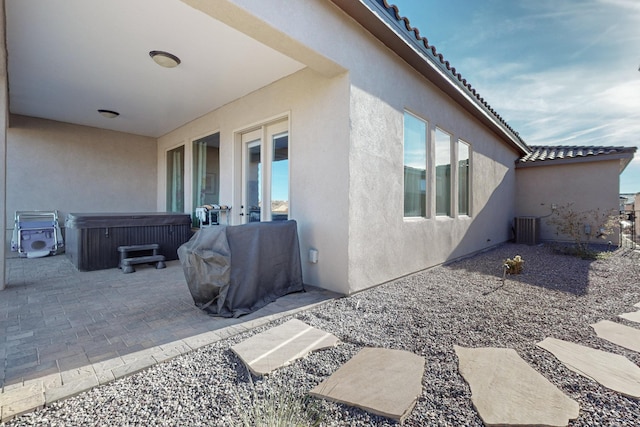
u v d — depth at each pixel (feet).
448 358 6.81
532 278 14.58
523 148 31.73
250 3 8.13
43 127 21.21
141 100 17.29
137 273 15.10
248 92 15.96
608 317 9.37
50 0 9.05
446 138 19.19
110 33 10.81
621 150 26.18
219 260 9.34
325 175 12.23
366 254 12.37
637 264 18.19
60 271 15.46
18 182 20.43
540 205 30.81
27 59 12.60
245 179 17.20
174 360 6.71
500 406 5.14
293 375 6.14
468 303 10.71
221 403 5.27
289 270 11.84
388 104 13.53
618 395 5.48
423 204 16.92
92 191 23.17
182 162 23.24
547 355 6.94
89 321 8.82
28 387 5.56
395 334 8.09
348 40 11.39
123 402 5.27
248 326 8.54
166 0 9.10
